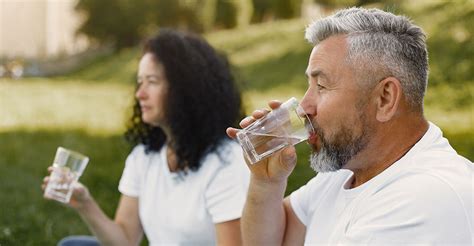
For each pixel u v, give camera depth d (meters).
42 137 8.13
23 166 6.71
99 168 6.36
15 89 12.15
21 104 10.55
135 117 2.55
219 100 2.36
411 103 1.49
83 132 8.36
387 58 1.46
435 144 1.50
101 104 10.26
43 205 5.29
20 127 8.84
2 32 17.44
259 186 1.74
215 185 2.24
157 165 2.42
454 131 6.36
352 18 1.50
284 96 8.88
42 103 10.60
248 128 1.61
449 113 6.88
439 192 1.38
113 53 15.77
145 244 4.14
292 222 1.85
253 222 1.79
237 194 2.23
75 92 11.44
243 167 2.27
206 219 2.27
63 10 18.12
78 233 4.70
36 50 17.50
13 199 5.46
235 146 2.32
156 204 2.37
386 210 1.44
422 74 1.49
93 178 5.96
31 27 17.56
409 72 1.47
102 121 9.02
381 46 1.46
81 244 2.64
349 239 1.47
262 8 14.90
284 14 14.26
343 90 1.48
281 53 10.67
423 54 1.49
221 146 2.29
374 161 1.53
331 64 1.49
